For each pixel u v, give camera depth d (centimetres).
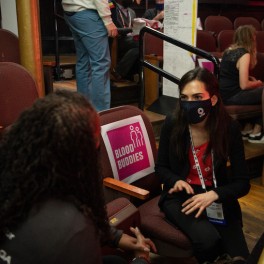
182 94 159
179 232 153
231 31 449
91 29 280
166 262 199
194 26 314
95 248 75
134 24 397
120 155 175
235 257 146
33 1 225
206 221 154
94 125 80
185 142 162
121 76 392
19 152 73
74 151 74
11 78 191
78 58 312
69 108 75
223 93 325
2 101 188
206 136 161
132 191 157
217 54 387
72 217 73
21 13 225
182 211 154
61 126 73
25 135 74
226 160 162
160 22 445
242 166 164
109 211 138
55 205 73
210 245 146
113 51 411
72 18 284
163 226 157
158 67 345
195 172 163
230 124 162
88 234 74
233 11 747
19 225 72
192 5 311
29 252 71
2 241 73
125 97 385
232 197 156
